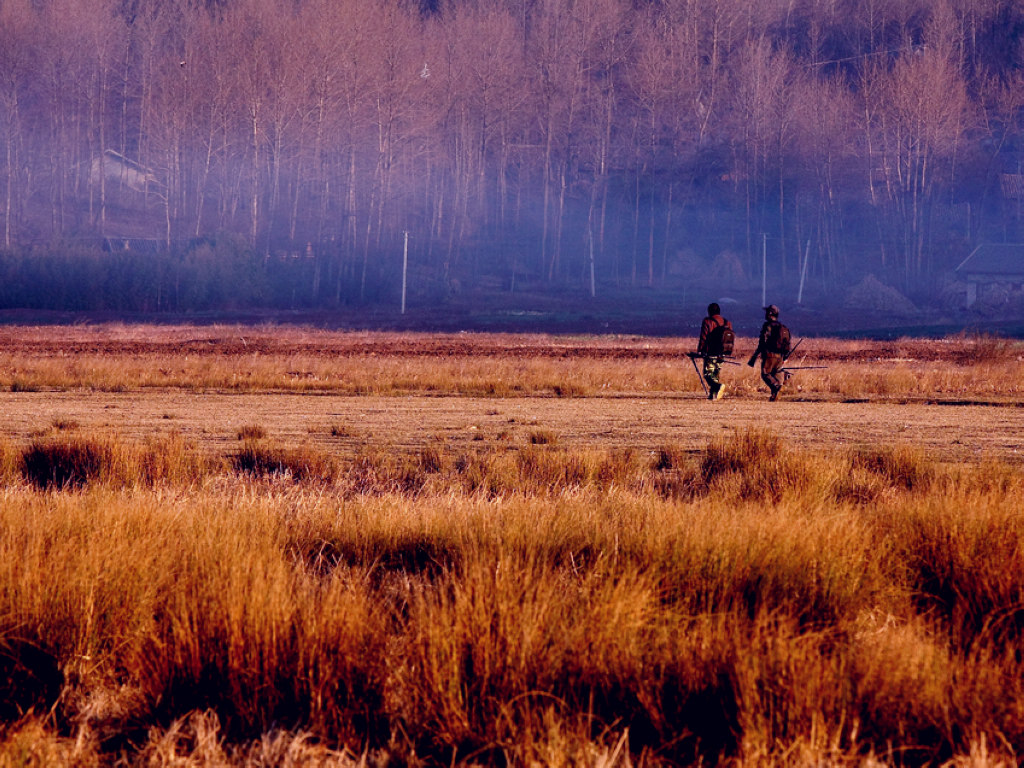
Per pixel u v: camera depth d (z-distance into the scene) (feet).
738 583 24.53
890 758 16.71
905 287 558.56
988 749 17.02
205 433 70.03
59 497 37.27
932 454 60.03
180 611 21.99
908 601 25.22
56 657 21.30
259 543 29.55
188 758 17.53
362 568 28.86
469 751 17.71
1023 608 23.45
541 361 164.66
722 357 102.78
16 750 17.28
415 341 293.02
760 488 45.09
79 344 249.34
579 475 51.39
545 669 19.26
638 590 22.48
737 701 17.72
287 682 19.90
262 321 457.68
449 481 49.80
